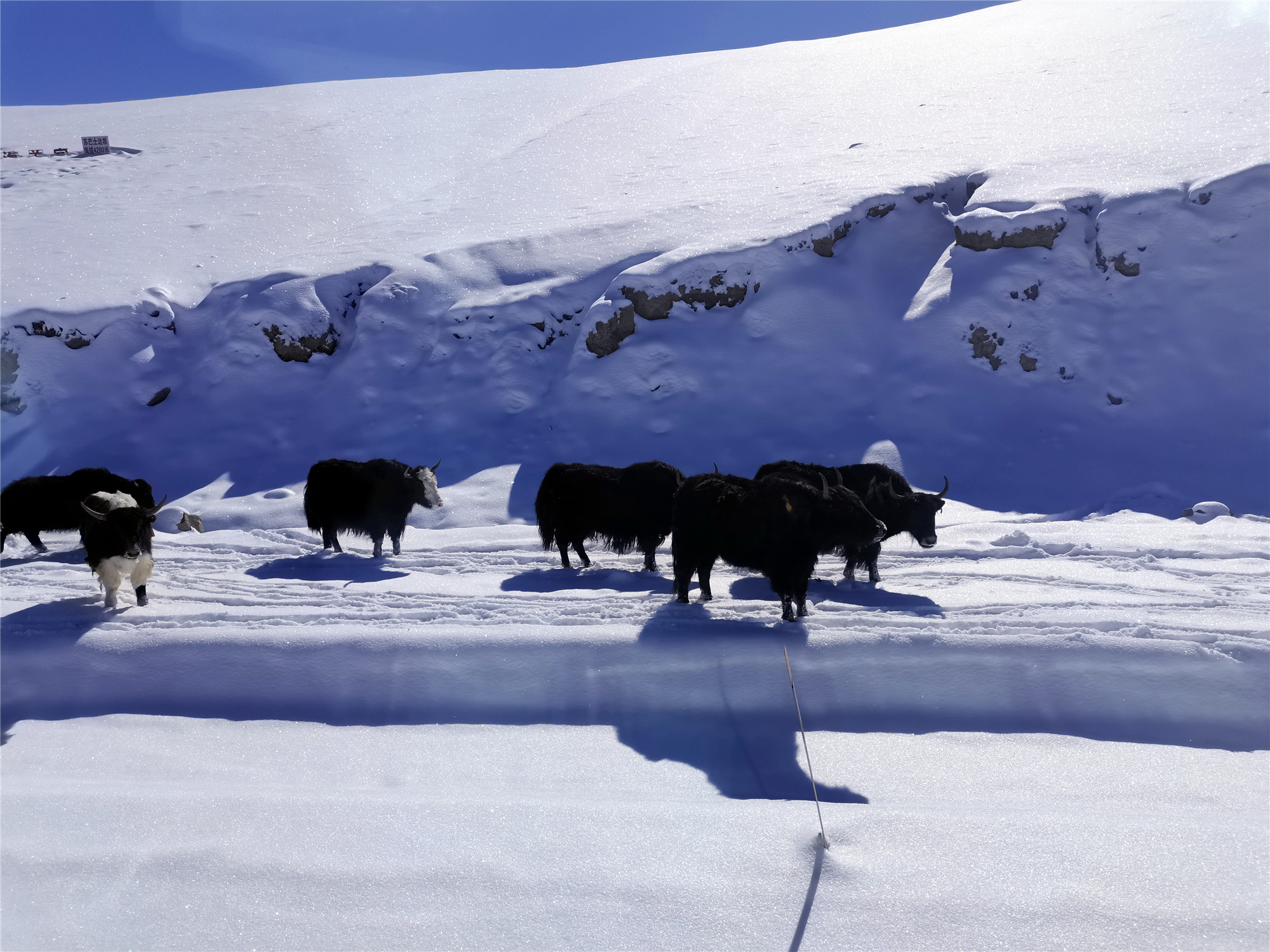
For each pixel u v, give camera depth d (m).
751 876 3.64
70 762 5.16
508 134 35.50
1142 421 13.74
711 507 6.75
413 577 8.45
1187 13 33.91
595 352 15.57
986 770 4.95
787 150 25.94
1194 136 19.05
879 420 14.42
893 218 17.89
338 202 27.20
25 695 5.99
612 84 43.69
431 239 20.50
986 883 3.56
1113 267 15.43
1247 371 13.87
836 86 34.97
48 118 48.53
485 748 5.32
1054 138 21.45
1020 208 16.55
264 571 8.83
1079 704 5.52
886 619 6.30
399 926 3.34
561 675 5.84
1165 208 15.64
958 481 13.23
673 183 23.73
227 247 22.47
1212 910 3.35
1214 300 14.66
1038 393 14.48
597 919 3.39
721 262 16.16
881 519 8.12
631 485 8.36
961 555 9.54
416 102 43.72
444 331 16.11
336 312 17.06
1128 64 28.75
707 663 5.79
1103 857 3.71
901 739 5.36
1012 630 6.02
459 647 5.95
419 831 4.01
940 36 44.19
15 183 31.05
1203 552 9.29
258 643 6.06
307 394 15.83
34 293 18.08
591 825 4.05
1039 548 9.57
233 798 4.31
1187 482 12.56
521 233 19.22
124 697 5.97
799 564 6.46
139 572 6.98
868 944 3.24
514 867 3.71
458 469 13.98
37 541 10.01
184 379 16.53
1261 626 5.93
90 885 3.58
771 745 5.29
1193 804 4.53
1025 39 37.94
